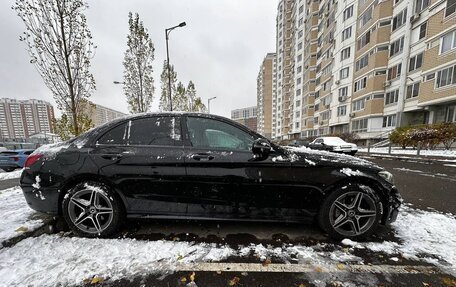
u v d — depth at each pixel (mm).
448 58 15000
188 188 2596
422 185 5371
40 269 1984
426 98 16641
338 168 2582
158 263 2104
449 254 2277
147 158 2574
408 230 2793
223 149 2631
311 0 37750
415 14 17938
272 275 1960
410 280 1895
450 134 12750
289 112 54031
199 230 2793
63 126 10227
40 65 6449
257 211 2631
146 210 2654
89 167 2561
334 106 29312
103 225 2604
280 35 66375
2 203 3541
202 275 1948
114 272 1965
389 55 21156
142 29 13641
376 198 2545
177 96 22438
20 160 9680
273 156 2600
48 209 2627
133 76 13922
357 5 24766
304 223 2859
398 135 15758
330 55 30516
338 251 2344
